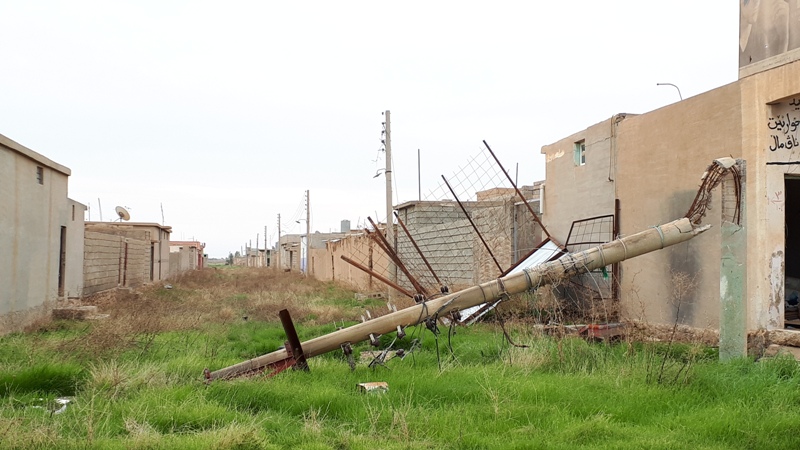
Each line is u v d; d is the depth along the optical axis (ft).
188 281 121.70
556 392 25.12
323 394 25.09
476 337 40.52
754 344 31.99
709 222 36.91
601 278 47.83
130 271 103.04
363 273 104.06
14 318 47.98
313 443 19.71
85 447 19.10
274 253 282.15
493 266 62.39
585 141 51.42
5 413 22.88
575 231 52.95
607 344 33.76
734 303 32.55
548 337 35.86
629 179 44.91
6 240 47.01
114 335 36.70
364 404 24.04
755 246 32.22
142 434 19.98
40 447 19.15
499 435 20.71
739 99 34.14
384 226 89.76
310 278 136.46
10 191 47.93
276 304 66.49
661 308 41.06
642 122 43.52
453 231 71.61
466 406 23.93
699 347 31.35
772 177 32.32
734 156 34.40
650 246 32.94
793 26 30.99
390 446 19.38
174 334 44.39
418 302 34.40
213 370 32.35
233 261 478.59
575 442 19.69
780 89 31.22
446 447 19.66
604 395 24.90
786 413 21.89
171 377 28.96
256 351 39.60
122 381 27.50
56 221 60.64
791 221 46.26
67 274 65.41
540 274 32.65
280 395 25.62
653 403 23.82
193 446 18.98
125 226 126.41
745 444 19.40
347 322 50.70
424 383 27.09
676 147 39.86
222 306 68.18
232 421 21.68
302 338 44.21
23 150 49.42
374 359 31.45
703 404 23.82
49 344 36.17
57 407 25.49
